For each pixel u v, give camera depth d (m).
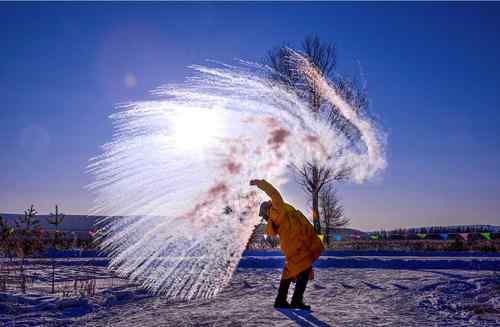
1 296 7.71
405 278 10.30
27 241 14.20
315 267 13.53
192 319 6.12
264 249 22.80
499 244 27.03
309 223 6.93
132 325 5.95
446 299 7.50
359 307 6.92
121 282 10.16
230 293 8.80
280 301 6.87
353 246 28.00
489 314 6.29
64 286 9.51
